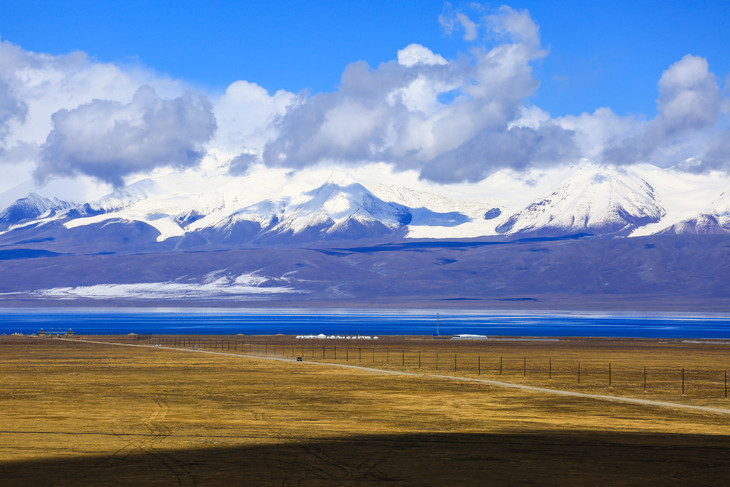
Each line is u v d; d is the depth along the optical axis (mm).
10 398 89125
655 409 81938
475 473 50594
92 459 53781
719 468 52312
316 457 55281
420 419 74188
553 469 51844
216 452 56688
